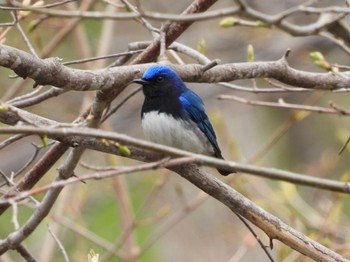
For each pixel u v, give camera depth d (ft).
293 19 61.16
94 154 53.26
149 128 31.48
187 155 20.43
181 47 32.09
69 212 47.57
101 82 25.99
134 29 63.31
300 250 26.40
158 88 30.78
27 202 30.53
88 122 26.53
